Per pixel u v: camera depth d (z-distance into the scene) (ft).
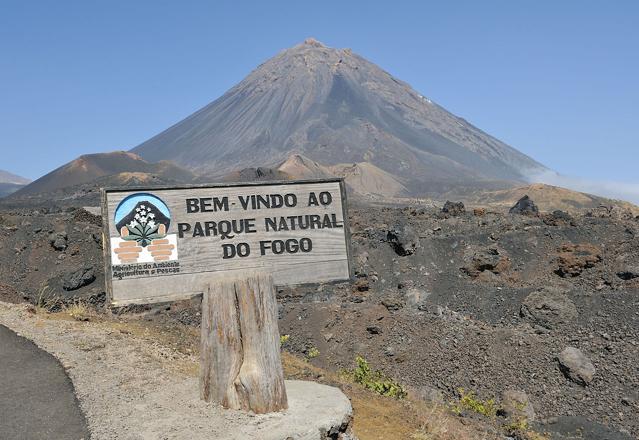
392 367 86.84
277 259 30.50
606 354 80.89
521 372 80.18
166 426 26.96
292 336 95.35
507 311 96.68
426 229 133.80
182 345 46.24
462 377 81.51
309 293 108.06
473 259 113.60
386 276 115.55
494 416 69.31
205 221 29.68
